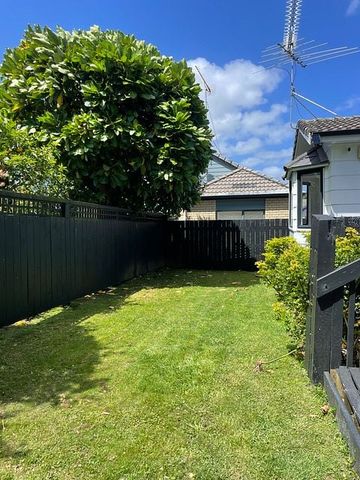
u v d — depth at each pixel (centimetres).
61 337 422
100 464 204
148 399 274
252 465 202
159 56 835
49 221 550
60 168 714
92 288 688
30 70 771
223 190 1533
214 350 374
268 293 675
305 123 859
